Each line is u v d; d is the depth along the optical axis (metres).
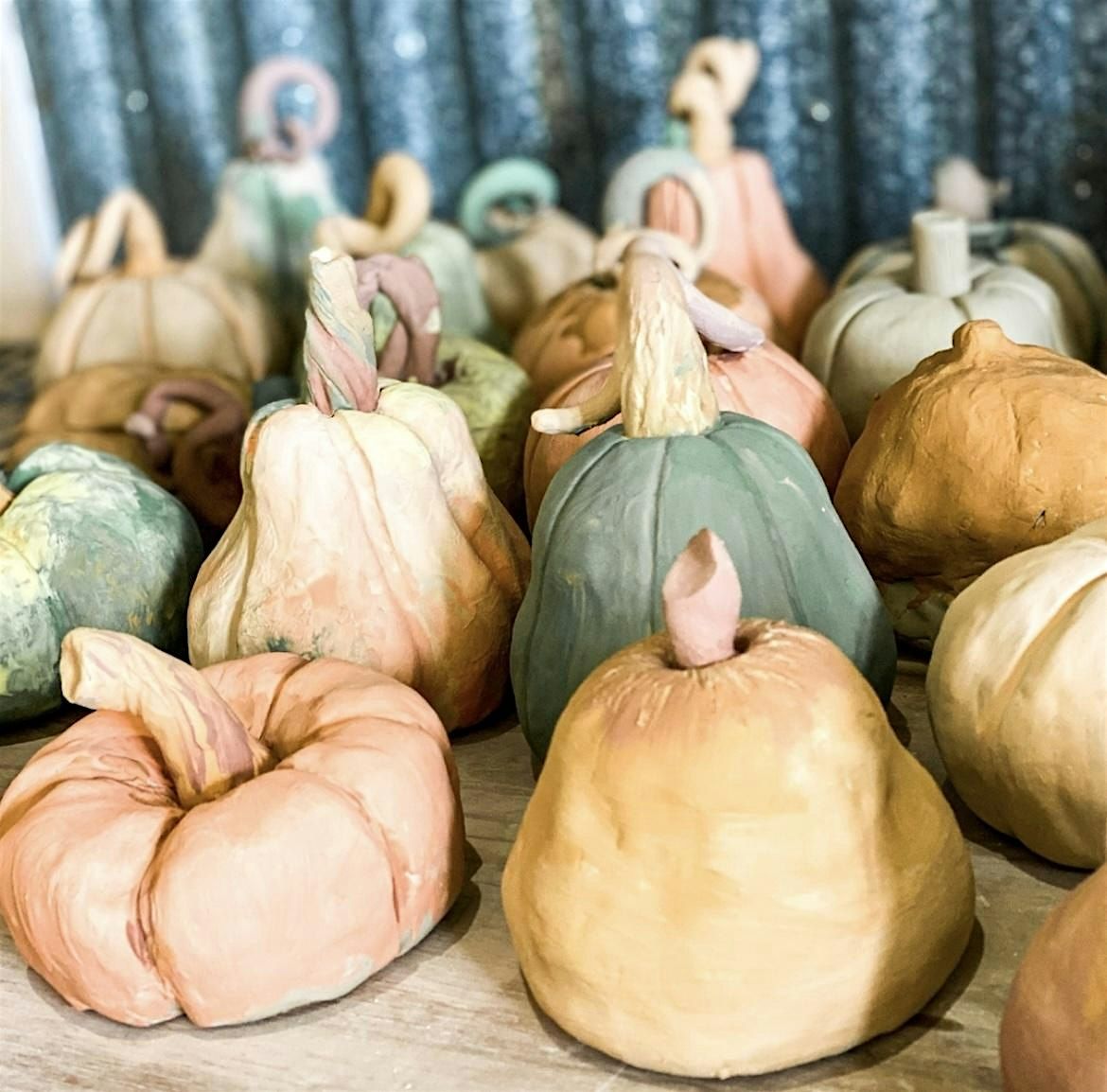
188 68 1.89
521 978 0.75
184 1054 0.71
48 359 1.57
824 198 1.76
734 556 0.81
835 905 0.64
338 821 0.71
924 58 1.66
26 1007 0.76
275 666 0.84
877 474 0.95
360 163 1.91
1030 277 1.27
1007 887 0.79
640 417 0.84
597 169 1.84
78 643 0.74
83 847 0.72
